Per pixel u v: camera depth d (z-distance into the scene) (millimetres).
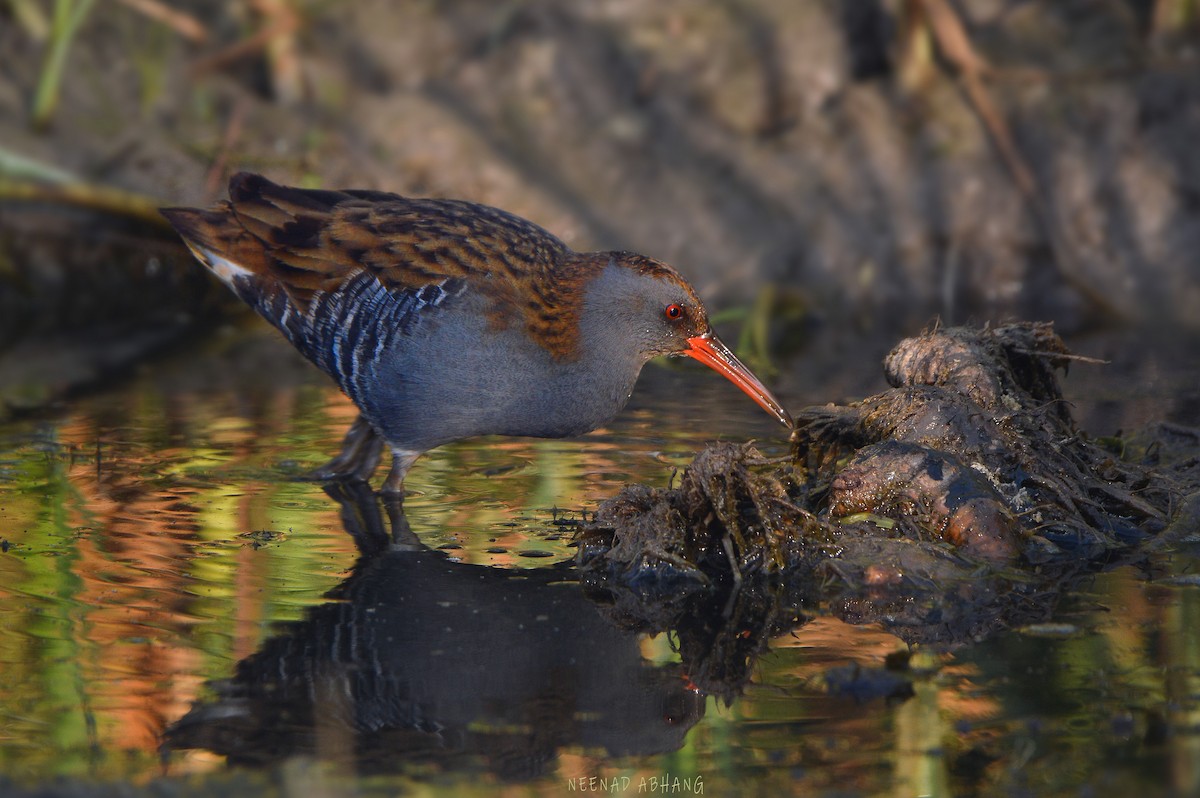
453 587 8375
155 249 15500
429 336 10039
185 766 6266
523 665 7336
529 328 10117
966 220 15328
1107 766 6215
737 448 9039
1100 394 11953
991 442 9461
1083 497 9352
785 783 6141
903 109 15938
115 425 11500
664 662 7391
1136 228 14961
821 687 7062
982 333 10500
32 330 14539
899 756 6336
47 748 6402
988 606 8109
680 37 16500
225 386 12742
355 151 15961
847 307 15016
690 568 8609
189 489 10062
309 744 6473
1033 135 15469
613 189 15797
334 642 7527
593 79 16391
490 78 16469
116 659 7262
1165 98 15312
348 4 16734
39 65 16234
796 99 16234
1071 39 16031
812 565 8758
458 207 10625
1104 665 7211
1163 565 8719
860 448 9953
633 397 12461
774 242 15391
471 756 6375
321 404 12219
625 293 10273
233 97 16359
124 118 15977
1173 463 10234
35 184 15016
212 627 7680
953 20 15859
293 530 9312
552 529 9391
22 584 8219
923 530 9008
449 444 11367
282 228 10469
